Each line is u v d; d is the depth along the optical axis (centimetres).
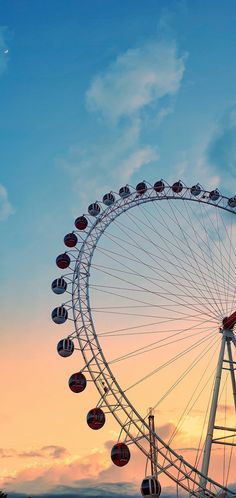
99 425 4753
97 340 5134
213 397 5141
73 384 5094
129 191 6347
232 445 4944
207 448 4844
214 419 5003
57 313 5550
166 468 4494
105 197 6312
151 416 4875
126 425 4653
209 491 4506
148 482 4419
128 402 4725
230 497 4547
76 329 5275
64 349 5247
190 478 4497
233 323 5531
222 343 5525
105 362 5003
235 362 5500
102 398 4809
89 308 5353
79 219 6253
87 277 5559
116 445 4581
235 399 5350
